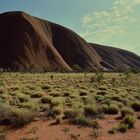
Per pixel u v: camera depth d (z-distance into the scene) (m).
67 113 16.33
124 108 17.38
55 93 28.58
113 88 39.81
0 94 27.34
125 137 12.73
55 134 13.22
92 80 56.78
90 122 14.80
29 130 13.96
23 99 22.97
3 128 14.34
